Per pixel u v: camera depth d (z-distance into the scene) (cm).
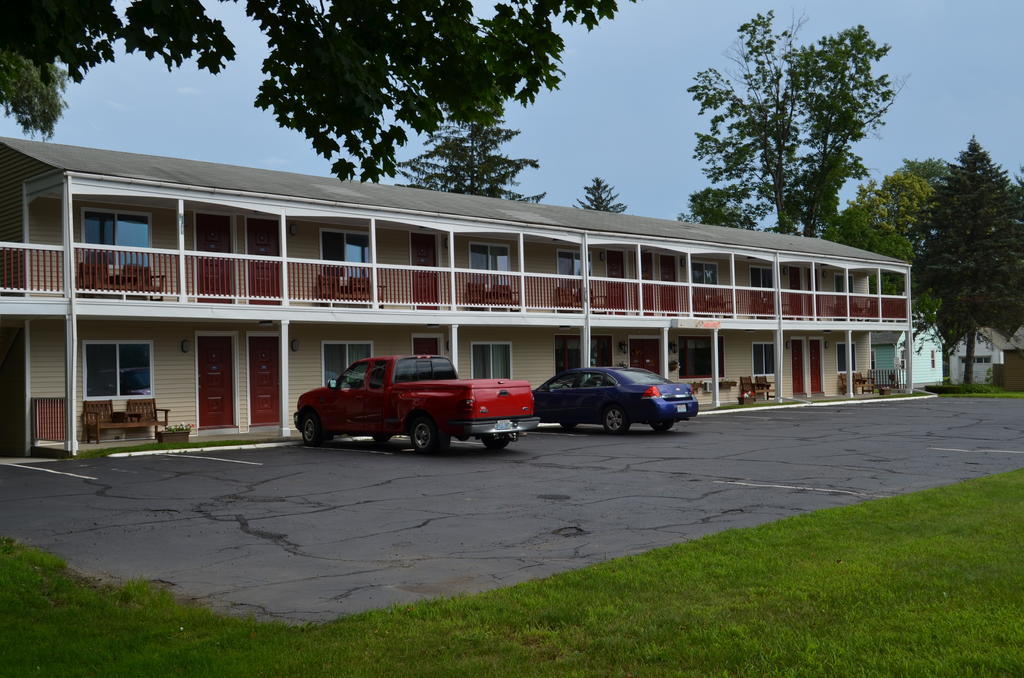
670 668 477
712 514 965
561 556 779
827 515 898
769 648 497
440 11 799
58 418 1831
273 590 682
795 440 1794
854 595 592
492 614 576
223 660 502
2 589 660
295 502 1101
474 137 6544
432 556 792
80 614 603
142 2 677
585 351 2623
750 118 5456
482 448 1720
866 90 5244
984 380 6272
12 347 1884
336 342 2372
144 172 1886
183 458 1602
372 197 2334
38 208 1870
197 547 845
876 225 6122
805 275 3797
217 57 752
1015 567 653
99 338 1948
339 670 483
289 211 2034
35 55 667
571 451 1636
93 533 915
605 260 3009
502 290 2481
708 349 3356
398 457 1580
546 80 857
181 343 2086
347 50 765
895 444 1692
